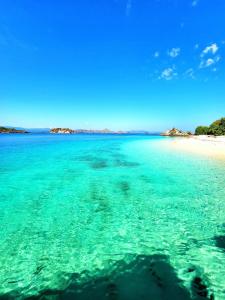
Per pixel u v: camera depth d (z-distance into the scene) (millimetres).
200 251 5359
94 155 21797
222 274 4547
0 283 4316
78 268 4770
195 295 3984
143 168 14852
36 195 9414
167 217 7242
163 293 4047
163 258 5094
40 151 25375
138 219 7117
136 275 4531
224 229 6457
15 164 16422
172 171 13773
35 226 6668
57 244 5699
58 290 4137
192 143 37656
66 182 11430
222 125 59094
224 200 8695
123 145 35156
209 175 12617
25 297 3982
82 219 7137
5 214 7488
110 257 5152
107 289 4148
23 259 5070
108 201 8711
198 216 7289
